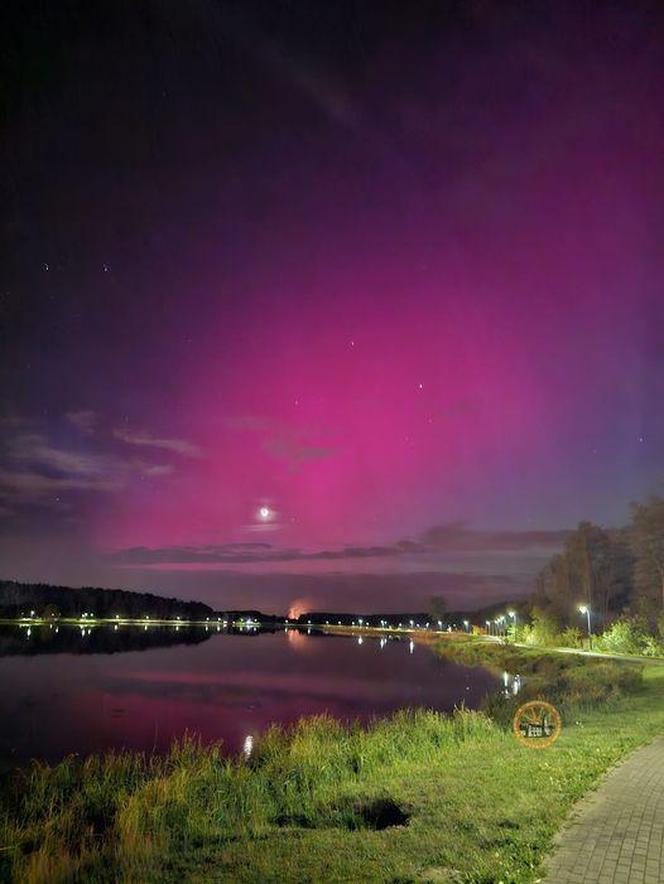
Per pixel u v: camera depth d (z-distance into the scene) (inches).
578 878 268.5
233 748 970.7
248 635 6402.6
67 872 343.0
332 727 858.8
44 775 696.4
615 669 1448.1
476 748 548.7
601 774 436.5
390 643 5147.6
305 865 296.2
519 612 4995.1
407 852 303.1
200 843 358.6
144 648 3747.5
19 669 2340.1
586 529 4087.1
